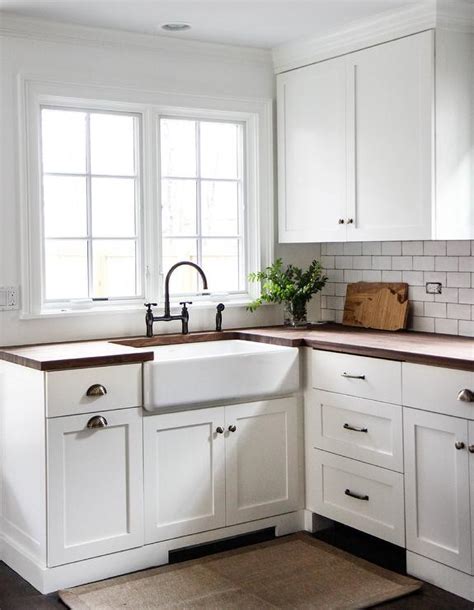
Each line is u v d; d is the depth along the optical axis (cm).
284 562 362
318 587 335
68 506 338
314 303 478
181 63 426
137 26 396
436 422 327
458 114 374
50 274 450
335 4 366
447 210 373
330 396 383
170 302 438
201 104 433
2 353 364
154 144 426
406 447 342
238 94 444
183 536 367
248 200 461
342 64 409
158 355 413
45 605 325
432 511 332
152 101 419
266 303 464
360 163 403
